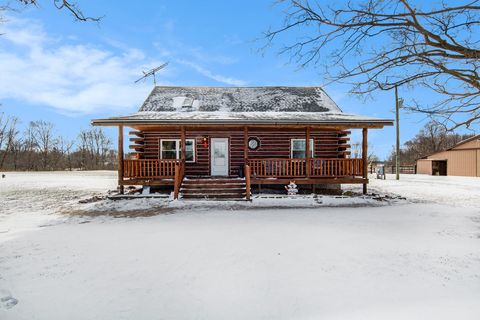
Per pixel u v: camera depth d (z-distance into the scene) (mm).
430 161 30609
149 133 13797
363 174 11812
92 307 3086
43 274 3904
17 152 46938
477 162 25172
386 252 4719
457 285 3557
